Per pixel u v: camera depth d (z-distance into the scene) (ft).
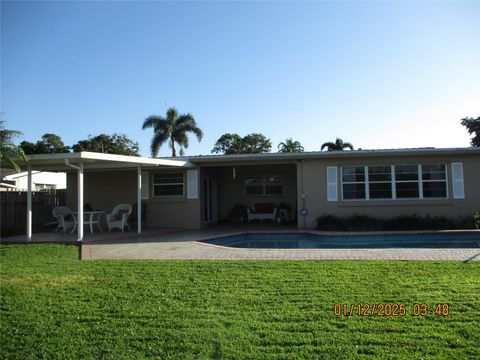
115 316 16.40
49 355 12.90
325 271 24.02
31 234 46.26
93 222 49.75
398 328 14.55
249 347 13.14
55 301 18.60
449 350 12.66
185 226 55.06
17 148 38.58
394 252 30.99
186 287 20.76
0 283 22.17
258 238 47.83
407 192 50.34
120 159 41.22
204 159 52.80
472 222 47.19
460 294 18.53
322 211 51.37
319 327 14.76
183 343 13.56
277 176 67.87
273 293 19.31
